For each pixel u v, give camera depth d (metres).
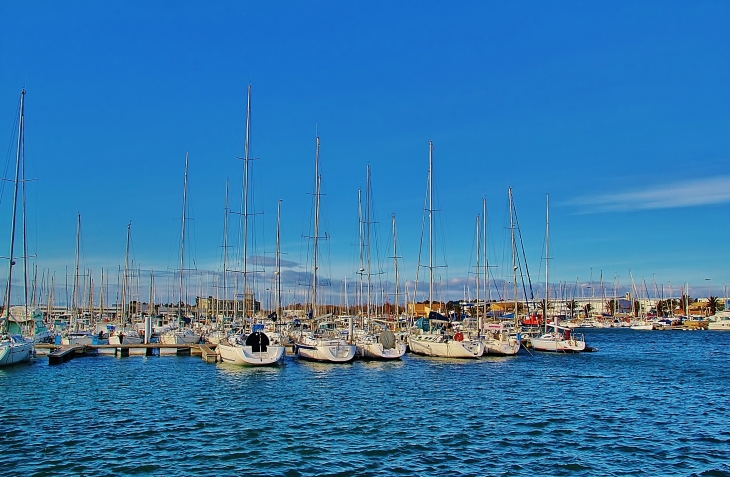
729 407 35.91
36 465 22.42
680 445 26.52
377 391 40.53
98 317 105.94
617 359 68.25
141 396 37.94
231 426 29.12
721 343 106.25
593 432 28.77
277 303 69.38
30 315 75.56
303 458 23.61
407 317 79.62
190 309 113.06
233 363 54.91
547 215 84.19
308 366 54.56
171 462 22.94
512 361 62.06
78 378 46.69
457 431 28.48
